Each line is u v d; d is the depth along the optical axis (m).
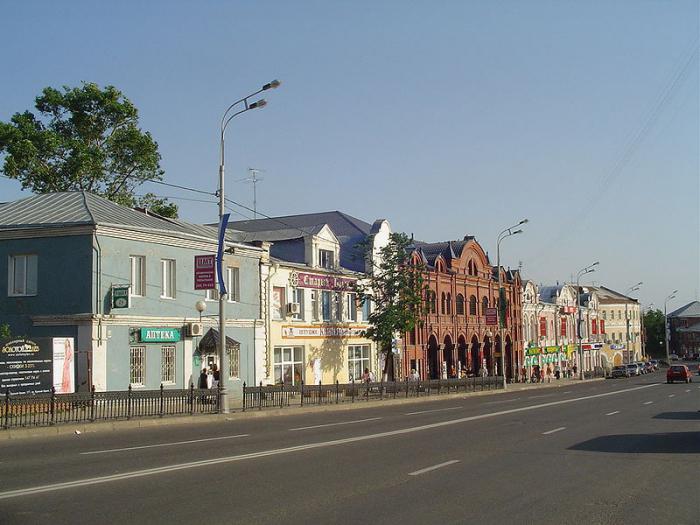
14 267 31.28
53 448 16.94
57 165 48.38
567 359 101.06
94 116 49.78
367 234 55.47
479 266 73.19
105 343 30.28
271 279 41.47
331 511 9.55
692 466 13.89
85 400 23.55
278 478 12.05
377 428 21.72
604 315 127.81
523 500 10.51
